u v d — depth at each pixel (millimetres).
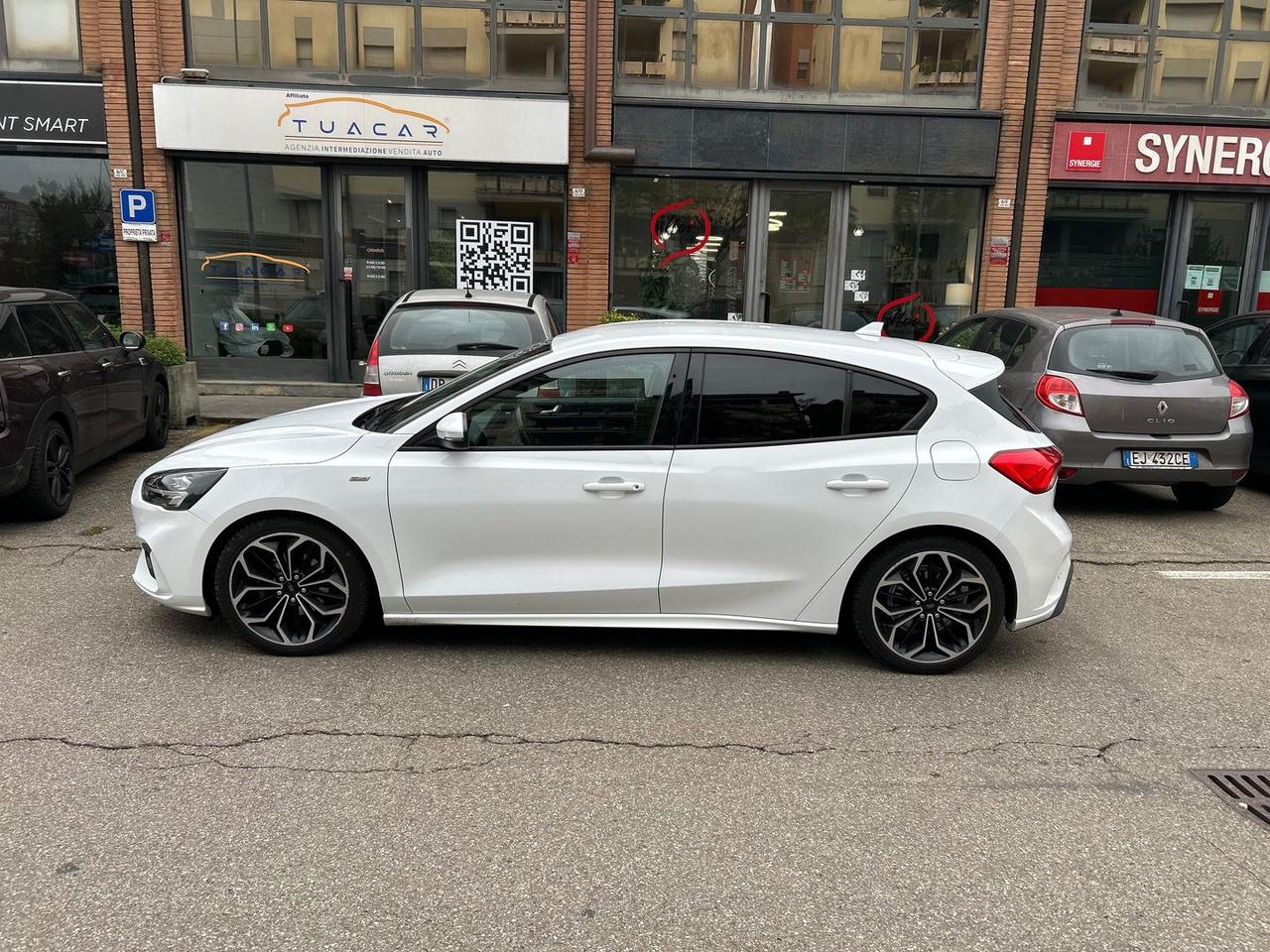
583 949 2455
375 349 6840
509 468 4098
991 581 4176
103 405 7367
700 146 12305
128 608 4855
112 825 2955
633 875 2771
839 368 4160
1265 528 7035
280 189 12242
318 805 3098
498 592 4164
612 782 3289
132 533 6234
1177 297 13297
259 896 2631
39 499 6293
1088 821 3115
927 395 4172
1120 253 13227
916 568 4188
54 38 11734
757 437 4145
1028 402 6902
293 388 12406
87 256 12234
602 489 4082
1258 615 5168
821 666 4348
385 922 2539
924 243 12914
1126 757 3561
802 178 12500
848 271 12938
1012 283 12828
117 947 2418
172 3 11688
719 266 12859
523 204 12492
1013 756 3551
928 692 4098
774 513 4105
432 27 12078
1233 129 12602
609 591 4164
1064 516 7352
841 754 3533
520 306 7066
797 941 2498
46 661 4180
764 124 12281
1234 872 2852
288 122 11633
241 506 4113
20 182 11992
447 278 12609
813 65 12492
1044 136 12477
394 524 4129
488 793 3197
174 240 12047
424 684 4039
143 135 11680
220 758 3385
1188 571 5949
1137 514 7453
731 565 4172
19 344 6316
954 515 4082
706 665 4324
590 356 4145
